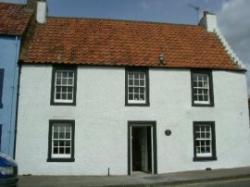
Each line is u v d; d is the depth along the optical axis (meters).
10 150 16.22
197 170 17.88
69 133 17.09
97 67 17.77
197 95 18.78
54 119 16.92
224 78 19.23
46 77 17.20
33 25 19.48
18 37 17.03
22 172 16.31
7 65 16.73
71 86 17.48
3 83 16.56
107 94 17.59
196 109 18.45
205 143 18.44
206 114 18.55
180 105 18.25
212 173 16.53
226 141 18.64
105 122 17.33
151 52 19.19
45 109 16.92
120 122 17.45
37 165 16.47
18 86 16.80
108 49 18.83
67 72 17.61
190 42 20.67
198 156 18.11
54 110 16.98
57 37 19.16
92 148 17.03
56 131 17.02
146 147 18.25
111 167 17.03
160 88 18.20
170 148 17.77
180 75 18.59
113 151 17.17
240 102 19.27
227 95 19.09
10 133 16.31
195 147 18.11
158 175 16.56
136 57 18.59
